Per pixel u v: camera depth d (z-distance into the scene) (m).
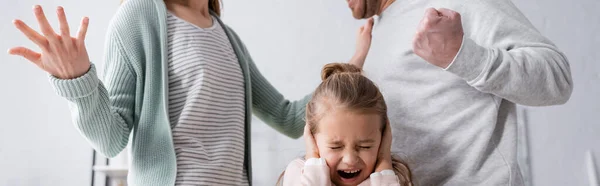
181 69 1.13
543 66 0.90
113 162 3.05
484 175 0.98
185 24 1.18
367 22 1.31
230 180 1.13
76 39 0.94
